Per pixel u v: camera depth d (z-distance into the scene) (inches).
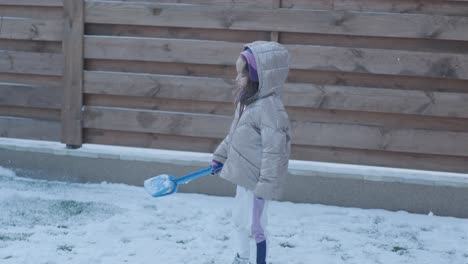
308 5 230.4
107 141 249.8
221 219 210.2
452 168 229.5
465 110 223.5
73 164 244.2
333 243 193.8
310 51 228.5
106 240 185.6
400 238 201.2
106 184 242.2
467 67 222.1
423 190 223.3
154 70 243.3
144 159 238.4
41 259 168.4
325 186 228.1
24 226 195.3
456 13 224.4
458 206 222.4
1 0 249.9
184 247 183.6
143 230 196.1
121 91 243.0
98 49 243.1
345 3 228.2
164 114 241.1
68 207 215.8
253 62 151.1
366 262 179.2
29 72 250.2
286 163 151.9
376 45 228.8
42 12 250.7
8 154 249.1
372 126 229.3
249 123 152.3
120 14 240.2
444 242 198.7
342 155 234.1
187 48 236.5
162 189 159.9
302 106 231.0
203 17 234.2
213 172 167.0
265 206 156.2
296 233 200.7
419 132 226.4
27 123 253.6
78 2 241.6
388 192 225.1
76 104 245.8
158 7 236.8
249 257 160.1
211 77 239.3
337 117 232.5
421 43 226.7
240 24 231.6
